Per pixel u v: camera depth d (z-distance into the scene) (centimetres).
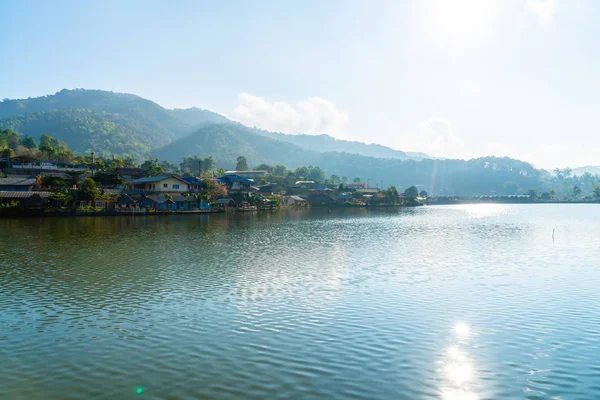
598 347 1931
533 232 7312
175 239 5741
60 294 2780
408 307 2536
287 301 2648
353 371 1689
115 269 3609
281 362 1766
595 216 12612
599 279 3319
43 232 6344
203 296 2752
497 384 1591
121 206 10912
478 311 2462
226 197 14438
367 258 4294
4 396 1485
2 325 2194
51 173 12825
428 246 5284
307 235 6556
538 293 2873
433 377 1642
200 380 1608
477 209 18712
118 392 1520
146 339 2008
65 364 1739
